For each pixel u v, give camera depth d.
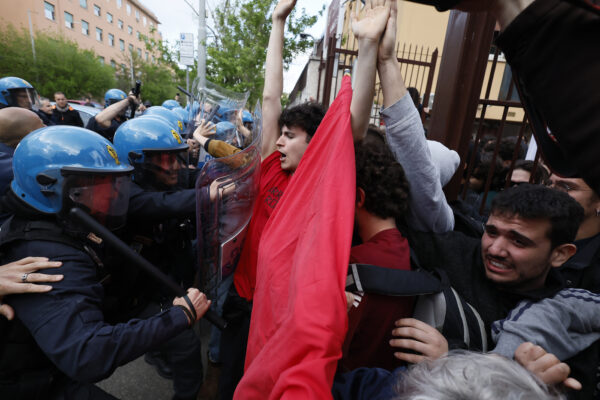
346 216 0.71
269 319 0.85
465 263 1.11
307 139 1.29
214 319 1.24
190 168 2.66
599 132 0.42
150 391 1.89
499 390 0.46
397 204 1.03
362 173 1.00
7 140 2.05
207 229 1.15
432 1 0.53
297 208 0.90
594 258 1.29
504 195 0.97
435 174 1.12
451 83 1.99
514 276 0.96
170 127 1.89
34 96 4.35
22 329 1.02
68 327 0.94
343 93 0.90
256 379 0.69
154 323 1.08
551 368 0.75
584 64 0.43
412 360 0.84
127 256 1.13
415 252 1.22
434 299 0.96
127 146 1.71
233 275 1.42
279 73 1.45
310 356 0.60
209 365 1.79
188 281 1.88
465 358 0.54
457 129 1.99
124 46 43.25
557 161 0.64
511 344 0.88
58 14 31.97
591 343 0.92
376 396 0.70
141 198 1.54
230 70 10.47
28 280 0.95
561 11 0.44
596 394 0.95
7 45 22.94
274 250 0.88
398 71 0.93
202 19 9.34
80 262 1.08
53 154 1.07
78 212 1.04
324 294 0.63
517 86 0.63
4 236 1.10
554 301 0.93
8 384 1.04
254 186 1.22
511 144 2.39
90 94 26.14
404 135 1.01
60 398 1.14
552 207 0.89
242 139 2.46
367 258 0.95
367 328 0.91
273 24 1.46
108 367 0.96
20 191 1.10
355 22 0.84
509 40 0.50
